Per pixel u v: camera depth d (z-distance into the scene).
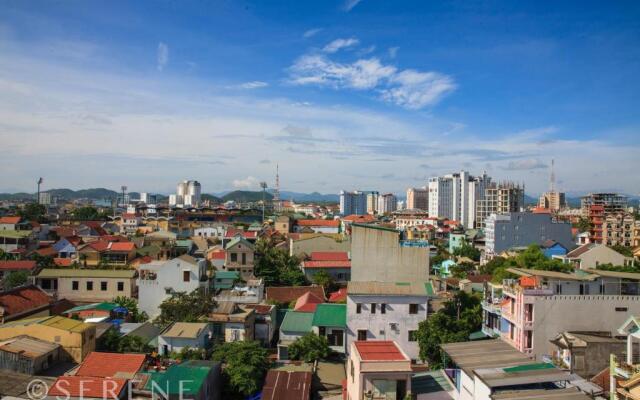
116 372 34.06
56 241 111.00
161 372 34.84
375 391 30.42
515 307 41.62
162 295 61.47
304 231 156.62
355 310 47.69
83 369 34.28
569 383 29.39
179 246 104.56
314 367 43.78
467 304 52.38
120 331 47.72
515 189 196.38
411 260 56.09
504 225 124.88
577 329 40.25
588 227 145.50
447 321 46.19
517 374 28.41
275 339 53.62
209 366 36.41
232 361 39.62
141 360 35.56
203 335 44.78
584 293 42.38
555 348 39.38
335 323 48.06
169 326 45.34
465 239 147.00
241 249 82.44
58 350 38.50
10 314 49.06
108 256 91.12
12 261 78.56
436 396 31.91
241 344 41.47
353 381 33.03
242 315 49.00
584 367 35.28
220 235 140.25
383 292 48.09
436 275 97.31
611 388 27.86
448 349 34.06
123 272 68.88
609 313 40.59
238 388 38.16
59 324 40.00
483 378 27.86
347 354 47.25
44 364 36.69
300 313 53.25
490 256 118.00
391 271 56.12
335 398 38.19
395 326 47.59
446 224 189.00
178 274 61.75
